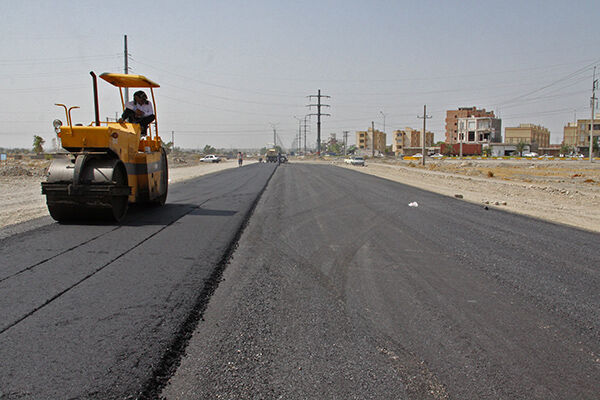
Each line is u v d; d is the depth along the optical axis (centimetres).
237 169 4484
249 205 1414
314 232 1002
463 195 1998
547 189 2403
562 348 434
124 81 1180
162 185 1305
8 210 1217
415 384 359
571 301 569
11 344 404
